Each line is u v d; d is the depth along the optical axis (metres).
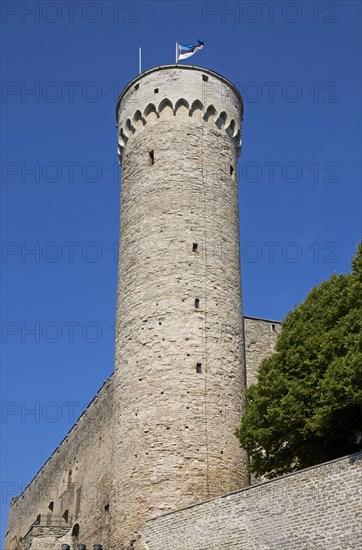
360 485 27.45
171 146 44.94
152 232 43.00
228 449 38.69
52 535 52.12
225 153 46.50
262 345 49.09
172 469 37.22
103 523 48.47
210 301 41.59
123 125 47.88
